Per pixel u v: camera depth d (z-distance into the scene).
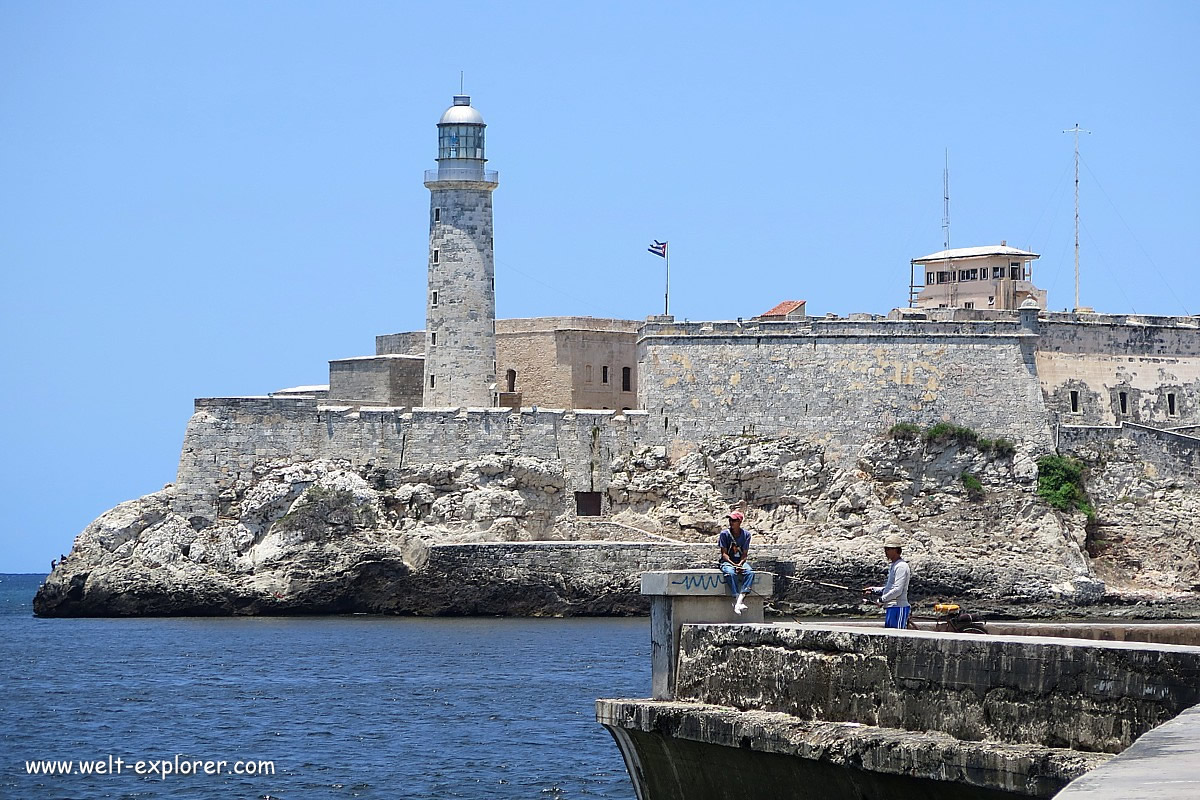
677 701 53.41
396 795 80.25
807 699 47.97
